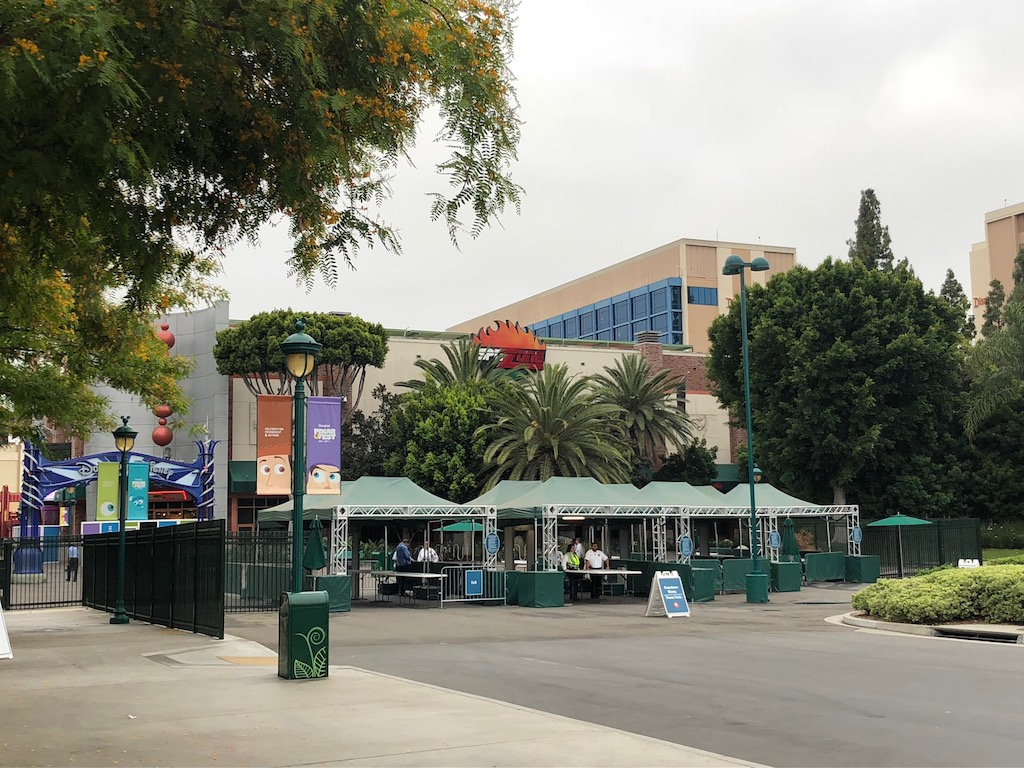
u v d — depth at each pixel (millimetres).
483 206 8734
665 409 60188
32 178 7516
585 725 8969
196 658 14648
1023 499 52375
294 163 8750
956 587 20094
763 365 53812
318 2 8031
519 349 65250
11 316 13914
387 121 8953
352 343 57469
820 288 52812
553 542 30094
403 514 28766
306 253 9461
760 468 54344
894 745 8594
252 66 8508
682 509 33062
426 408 54000
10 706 10086
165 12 7750
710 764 7445
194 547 18953
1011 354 50469
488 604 28750
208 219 9211
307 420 19516
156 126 8219
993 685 12125
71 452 58906
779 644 17328
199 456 56562
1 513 49719
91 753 7789
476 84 8641
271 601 26031
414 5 8680
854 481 53406
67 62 7000
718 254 106375
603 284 117125
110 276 10234
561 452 49562
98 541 26000
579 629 20766
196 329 61312
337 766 7348
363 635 19578
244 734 8555
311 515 28625
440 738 8375
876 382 50438
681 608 24172
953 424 55062
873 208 72750
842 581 37594
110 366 18625
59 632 19203
